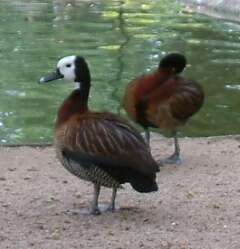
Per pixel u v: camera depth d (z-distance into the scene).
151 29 22.20
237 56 18.50
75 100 7.80
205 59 18.12
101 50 18.98
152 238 7.19
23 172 9.45
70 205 8.20
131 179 7.38
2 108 14.05
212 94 15.07
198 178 9.29
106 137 7.40
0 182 8.98
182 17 24.64
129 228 7.46
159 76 9.61
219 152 10.60
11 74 16.45
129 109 9.82
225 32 21.95
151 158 7.45
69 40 20.16
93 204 7.89
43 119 13.41
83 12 25.22
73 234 7.29
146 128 10.02
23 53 18.47
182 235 7.30
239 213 7.98
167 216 7.86
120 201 8.38
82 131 7.50
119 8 26.31
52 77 7.98
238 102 14.59
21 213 7.88
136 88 9.67
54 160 10.07
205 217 7.84
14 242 7.04
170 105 9.52
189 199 8.45
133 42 20.09
